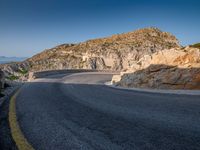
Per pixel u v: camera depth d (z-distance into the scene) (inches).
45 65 5251.0
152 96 448.5
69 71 1704.0
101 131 206.2
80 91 548.7
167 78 624.1
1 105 348.5
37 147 167.3
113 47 4645.7
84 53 5014.8
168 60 653.3
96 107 326.6
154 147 163.5
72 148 164.7
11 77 1157.1
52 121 244.8
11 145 171.8
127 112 288.7
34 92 520.1
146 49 4426.7
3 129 215.8
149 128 213.5
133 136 190.1
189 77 585.0
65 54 5541.3
